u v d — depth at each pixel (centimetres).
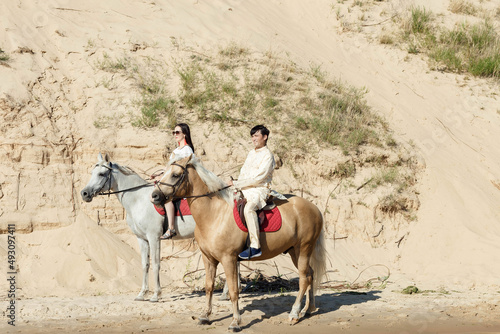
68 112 1223
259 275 1009
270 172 721
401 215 1239
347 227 1188
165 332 675
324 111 1392
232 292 694
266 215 716
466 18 1945
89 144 1160
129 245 1095
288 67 1510
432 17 1925
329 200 1210
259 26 1669
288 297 895
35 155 1117
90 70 1334
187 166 692
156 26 1545
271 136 1281
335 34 1783
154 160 1170
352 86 1534
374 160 1308
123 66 1362
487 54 1756
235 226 692
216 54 1484
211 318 753
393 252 1179
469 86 1650
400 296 926
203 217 697
